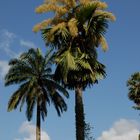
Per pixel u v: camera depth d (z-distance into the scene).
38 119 55.75
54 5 30.53
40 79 56.00
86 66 29.50
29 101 55.22
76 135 28.44
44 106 55.53
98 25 30.58
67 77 29.77
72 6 30.77
